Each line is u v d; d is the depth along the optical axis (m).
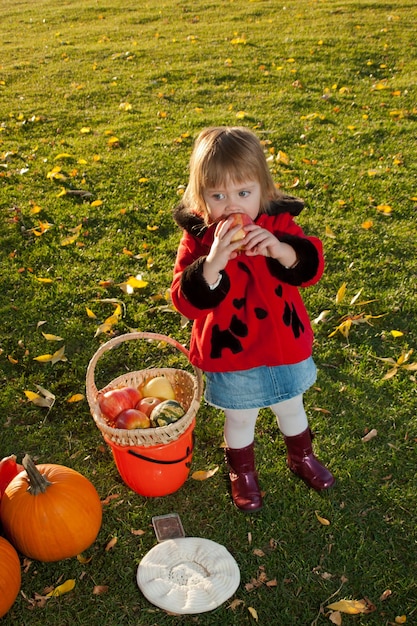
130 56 10.41
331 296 4.34
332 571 2.71
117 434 2.71
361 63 9.32
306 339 2.69
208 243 2.57
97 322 4.20
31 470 2.59
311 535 2.86
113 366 3.86
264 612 2.57
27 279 4.61
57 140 7.12
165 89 8.66
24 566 2.76
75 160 6.51
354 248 4.81
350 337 3.98
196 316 2.55
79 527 2.64
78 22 13.98
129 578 2.73
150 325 4.14
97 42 11.75
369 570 2.70
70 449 3.33
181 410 2.91
